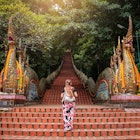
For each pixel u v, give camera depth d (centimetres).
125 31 1552
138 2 1475
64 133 690
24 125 760
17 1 1656
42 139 638
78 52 2067
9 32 1048
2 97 947
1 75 1023
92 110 900
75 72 3347
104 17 1546
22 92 1071
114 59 1165
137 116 852
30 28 1553
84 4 1639
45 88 1925
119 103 1007
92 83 1752
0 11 1459
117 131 702
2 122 789
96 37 1578
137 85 1024
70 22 1611
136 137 661
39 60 1850
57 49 2033
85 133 691
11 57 1034
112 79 1156
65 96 706
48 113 848
